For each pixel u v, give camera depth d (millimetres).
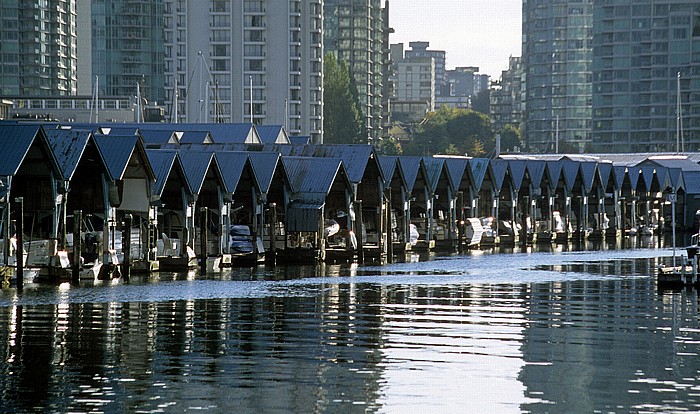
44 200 59438
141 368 34344
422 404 30188
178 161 68062
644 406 30094
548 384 32562
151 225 65500
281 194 79000
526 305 50406
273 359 35906
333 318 45500
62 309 47688
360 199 85562
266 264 74625
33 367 34500
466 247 98812
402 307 49406
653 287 59312
